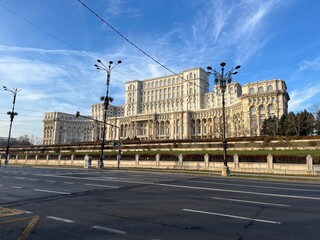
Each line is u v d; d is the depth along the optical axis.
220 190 13.05
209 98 140.25
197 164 34.75
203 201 9.83
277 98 93.06
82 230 6.00
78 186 14.21
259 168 30.05
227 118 111.38
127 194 11.39
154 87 158.88
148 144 60.72
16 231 5.88
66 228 6.15
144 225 6.46
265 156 30.31
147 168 37.19
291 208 8.72
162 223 6.67
